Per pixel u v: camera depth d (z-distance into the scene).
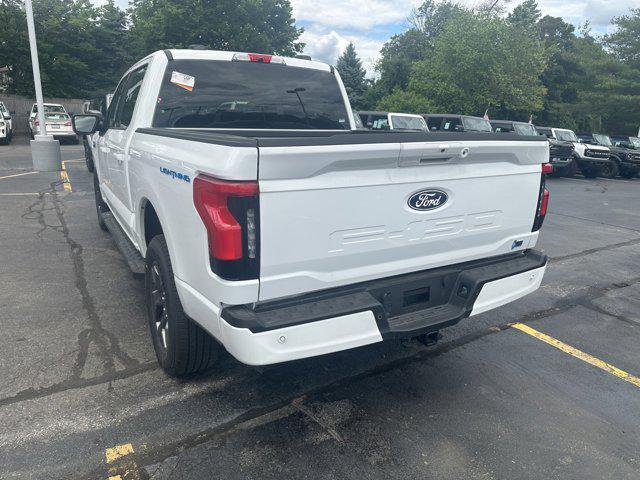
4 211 8.00
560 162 17.56
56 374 3.31
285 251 2.36
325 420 2.95
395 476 2.52
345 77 51.34
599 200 12.62
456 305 3.02
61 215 7.86
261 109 4.28
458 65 26.84
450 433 2.87
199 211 2.35
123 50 33.62
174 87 3.88
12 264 5.45
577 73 42.97
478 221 3.04
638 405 3.24
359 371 3.52
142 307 4.40
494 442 2.81
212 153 2.31
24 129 26.91
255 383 3.30
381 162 2.49
